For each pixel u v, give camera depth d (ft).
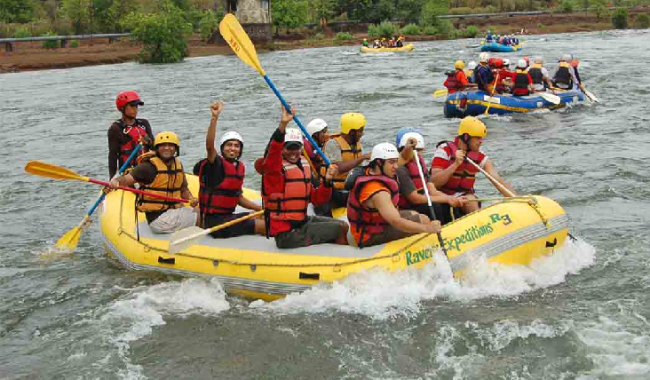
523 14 218.18
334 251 18.79
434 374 15.06
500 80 53.78
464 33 183.83
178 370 15.69
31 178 37.35
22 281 21.65
